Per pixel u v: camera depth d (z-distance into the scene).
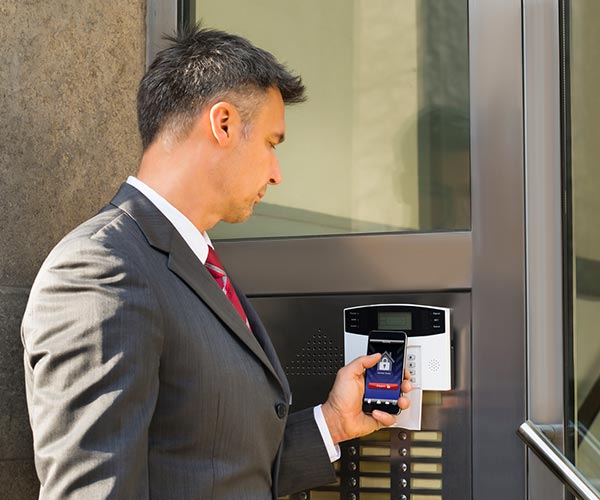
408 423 1.76
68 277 1.24
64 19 1.76
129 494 1.15
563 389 1.71
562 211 1.75
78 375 1.18
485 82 1.83
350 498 1.83
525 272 1.79
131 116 1.95
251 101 1.45
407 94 1.95
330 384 1.91
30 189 1.66
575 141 1.70
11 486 1.57
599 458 1.55
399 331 1.79
